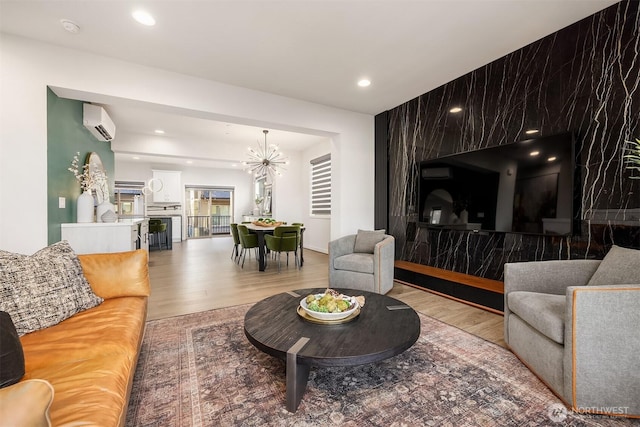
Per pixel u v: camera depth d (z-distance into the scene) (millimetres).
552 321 1547
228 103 3588
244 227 5258
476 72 3307
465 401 1521
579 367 1416
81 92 2852
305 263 5508
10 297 1417
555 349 1556
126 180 8875
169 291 3584
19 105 2543
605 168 2324
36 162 2598
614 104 2279
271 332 1638
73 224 3041
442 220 3627
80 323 1524
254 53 2904
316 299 1935
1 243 2461
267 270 4840
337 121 4492
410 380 1708
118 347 1320
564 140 2477
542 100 2719
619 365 1384
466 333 2350
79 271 1804
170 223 7574
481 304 2914
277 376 1752
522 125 2873
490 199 3076
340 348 1463
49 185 2760
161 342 2184
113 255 2023
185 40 2670
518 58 2900
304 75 3391
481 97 3254
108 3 2172
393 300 2207
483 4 2225
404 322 1791
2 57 2494
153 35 2590
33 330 1411
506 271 2098
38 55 2633
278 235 4828
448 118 3646
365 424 1361
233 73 3318
